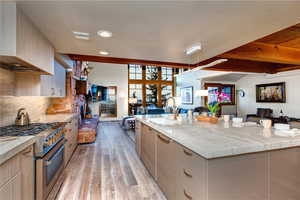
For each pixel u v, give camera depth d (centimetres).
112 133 535
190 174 124
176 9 138
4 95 185
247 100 643
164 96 980
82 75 623
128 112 887
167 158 170
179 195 142
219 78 662
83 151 349
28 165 136
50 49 220
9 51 130
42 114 316
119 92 873
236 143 118
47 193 166
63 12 143
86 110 693
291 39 264
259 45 282
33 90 215
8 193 107
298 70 466
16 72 207
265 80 569
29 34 156
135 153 336
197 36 199
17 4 131
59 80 308
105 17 152
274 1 126
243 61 453
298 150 130
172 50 256
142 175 236
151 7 135
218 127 187
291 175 128
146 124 244
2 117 185
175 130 170
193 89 741
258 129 173
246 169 114
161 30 181
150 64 381
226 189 109
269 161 121
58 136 205
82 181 219
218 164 106
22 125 197
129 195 187
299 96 465
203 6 134
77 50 256
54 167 190
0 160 94
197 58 312
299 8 136
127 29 179
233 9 138
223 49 249
